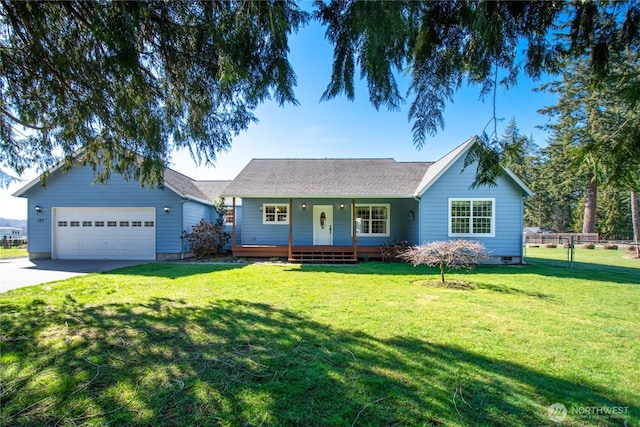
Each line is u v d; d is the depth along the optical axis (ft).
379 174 46.88
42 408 7.47
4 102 14.65
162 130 15.17
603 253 59.98
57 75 12.85
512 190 37.99
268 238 45.80
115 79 12.29
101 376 8.97
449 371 9.52
